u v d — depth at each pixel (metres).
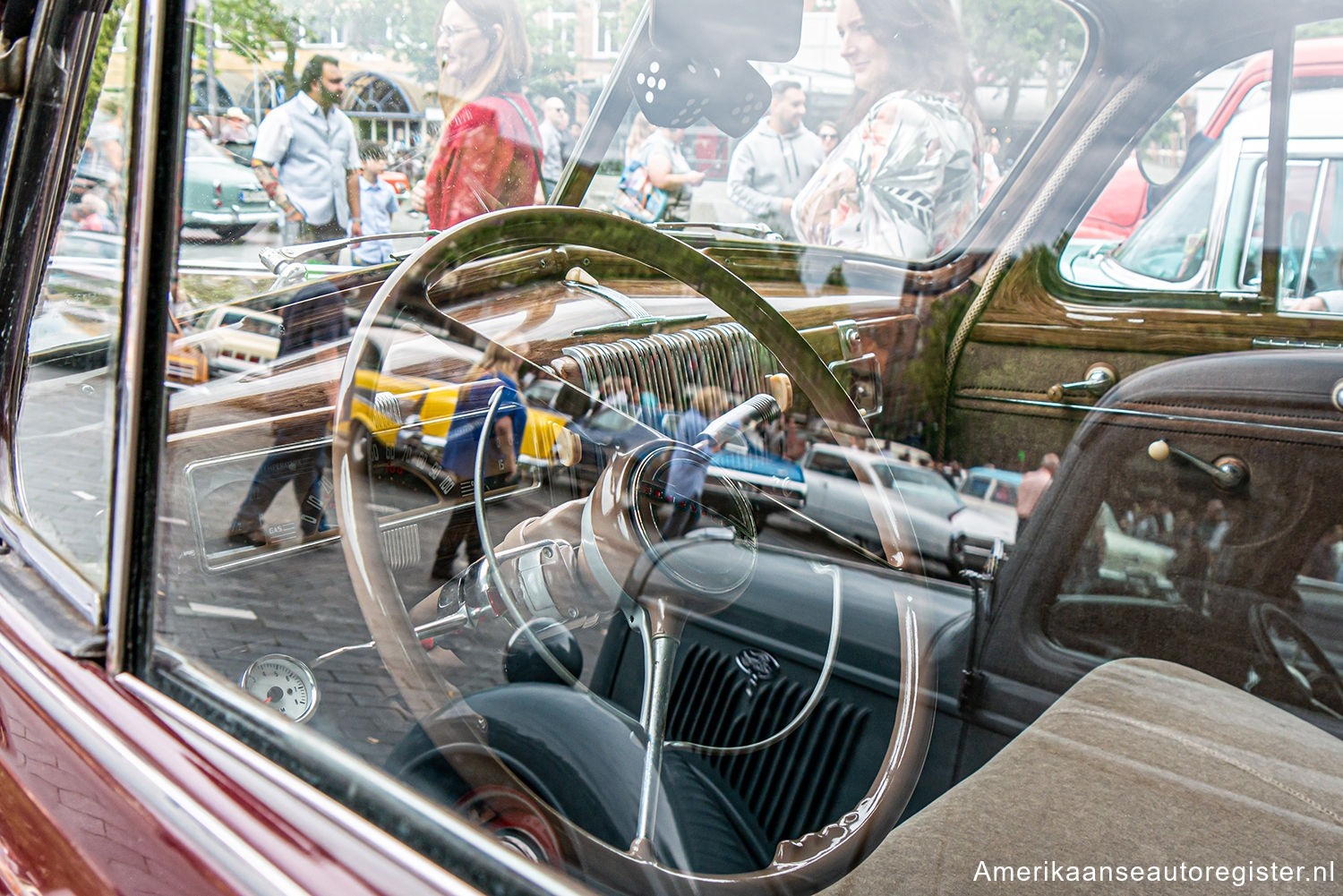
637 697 0.71
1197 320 2.12
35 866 0.75
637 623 0.74
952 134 2.02
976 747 0.81
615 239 0.99
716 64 1.32
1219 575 1.29
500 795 0.61
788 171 1.60
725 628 0.76
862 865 0.67
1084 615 1.14
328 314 0.84
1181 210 2.16
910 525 1.02
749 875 0.63
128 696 0.68
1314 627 1.17
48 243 0.85
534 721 0.67
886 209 1.92
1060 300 2.25
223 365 0.74
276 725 0.62
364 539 0.72
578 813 0.62
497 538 0.79
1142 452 1.46
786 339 1.10
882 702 0.78
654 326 1.03
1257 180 2.05
